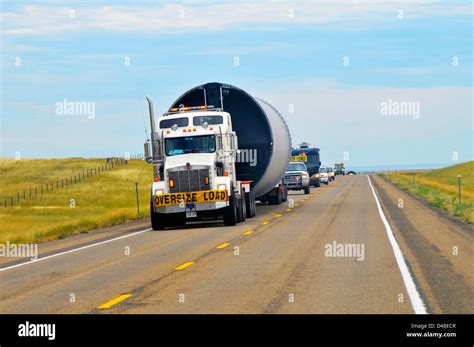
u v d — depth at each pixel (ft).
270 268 71.31
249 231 117.08
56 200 361.92
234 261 77.87
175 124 137.39
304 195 258.57
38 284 67.51
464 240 95.25
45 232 133.80
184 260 80.64
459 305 50.37
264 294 56.44
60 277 71.82
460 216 141.08
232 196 131.75
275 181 185.57
